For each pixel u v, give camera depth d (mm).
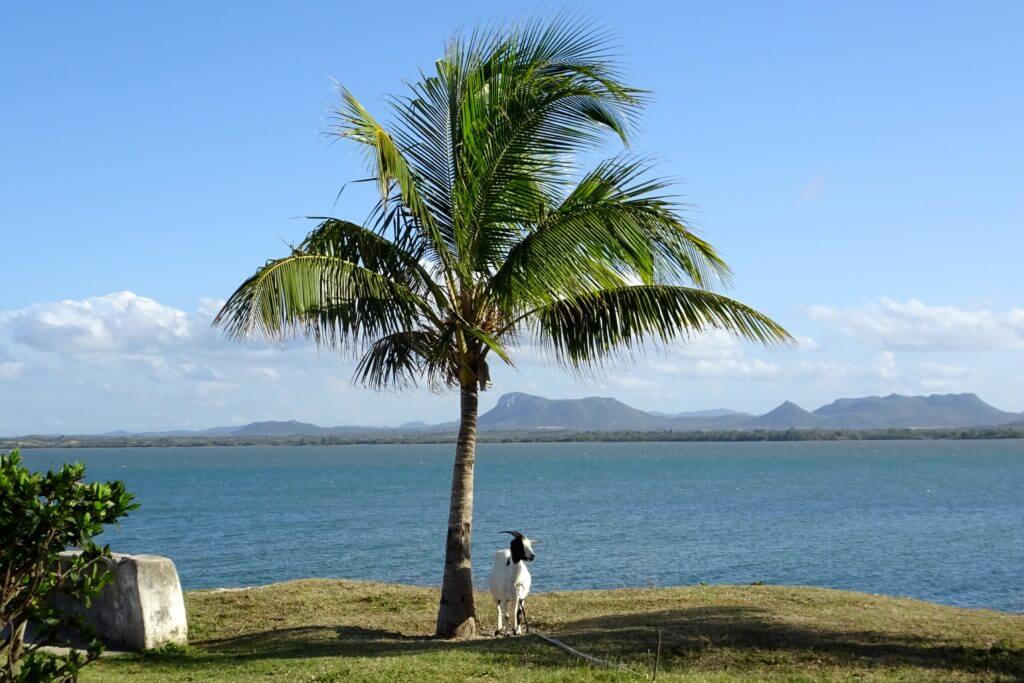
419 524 47562
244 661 10422
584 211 11203
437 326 12414
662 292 11695
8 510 5934
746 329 11648
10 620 6418
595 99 11797
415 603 15469
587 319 12008
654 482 93188
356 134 10727
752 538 39938
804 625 11391
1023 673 9258
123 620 11484
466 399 12688
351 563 32688
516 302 12117
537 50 11961
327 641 11875
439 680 8992
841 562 32250
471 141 11617
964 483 86375
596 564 31547
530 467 142500
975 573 29500
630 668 9438
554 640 10898
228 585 28156
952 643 10570
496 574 12781
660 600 14766
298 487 86625
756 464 148500
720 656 10023
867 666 9578
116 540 40625
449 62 12031
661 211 11133
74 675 6332
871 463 148375
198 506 61500
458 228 11836
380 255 12242
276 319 10352
